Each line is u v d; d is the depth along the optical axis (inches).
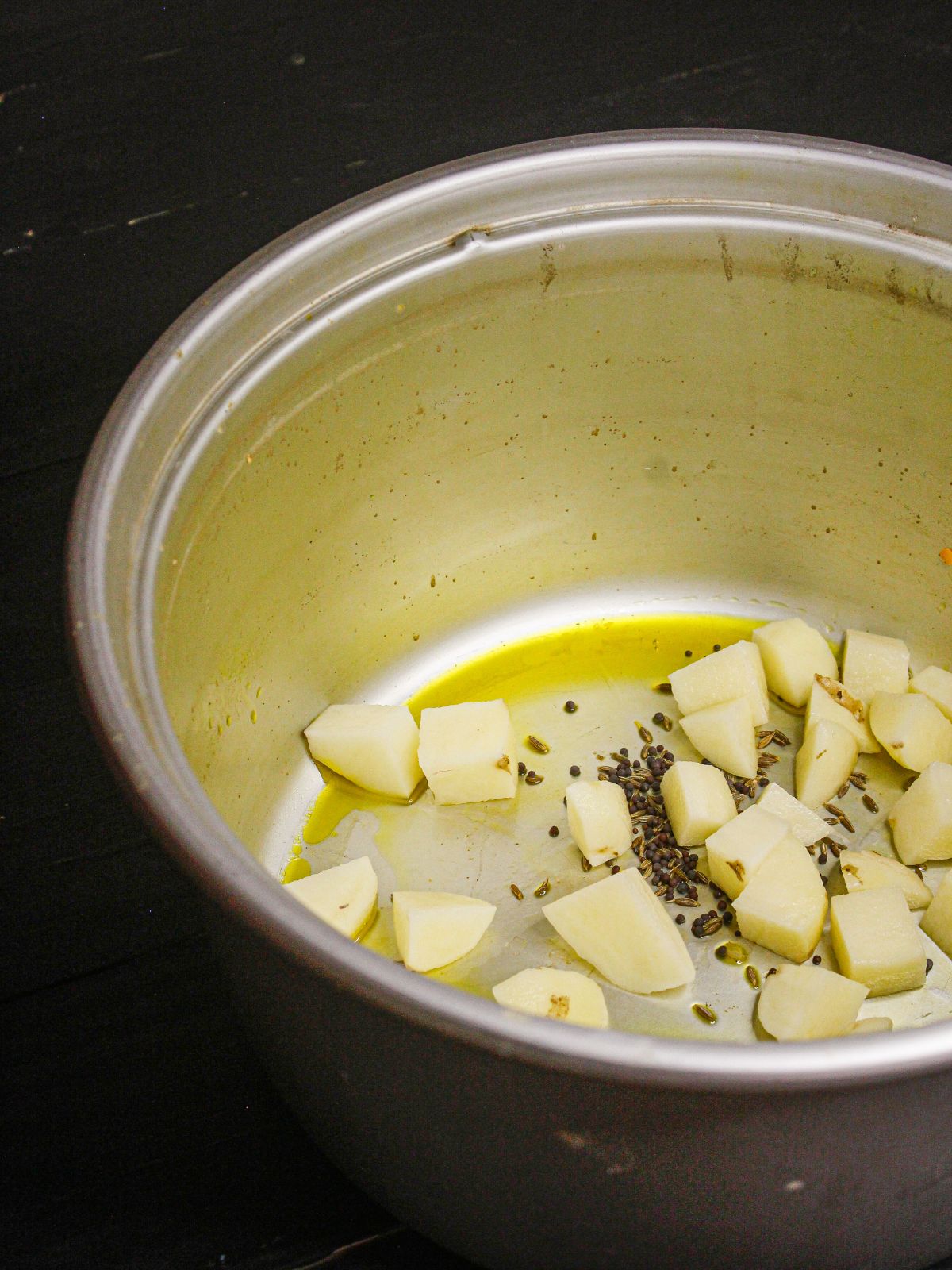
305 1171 15.7
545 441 17.7
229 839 12.4
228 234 23.0
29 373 21.8
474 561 18.2
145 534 14.2
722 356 17.2
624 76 24.3
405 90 24.5
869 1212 12.9
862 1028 15.1
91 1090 16.3
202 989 16.9
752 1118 11.9
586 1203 12.9
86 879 17.7
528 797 17.0
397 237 15.8
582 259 16.5
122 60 25.5
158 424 14.5
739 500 18.2
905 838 16.4
